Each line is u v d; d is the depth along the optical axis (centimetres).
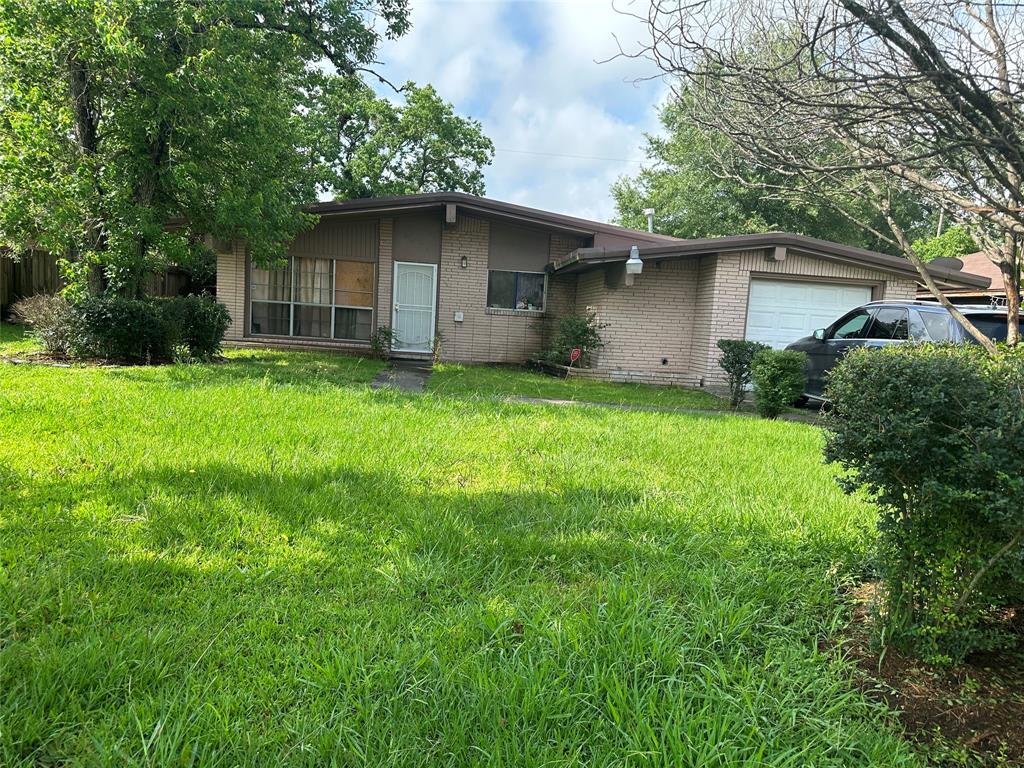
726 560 324
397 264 1442
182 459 441
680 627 247
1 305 1559
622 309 1298
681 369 1312
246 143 984
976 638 230
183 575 282
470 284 1464
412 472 456
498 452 533
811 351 1014
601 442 592
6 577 261
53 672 205
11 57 844
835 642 257
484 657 227
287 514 358
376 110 2612
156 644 226
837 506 415
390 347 1420
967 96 222
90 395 641
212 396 668
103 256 917
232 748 180
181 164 938
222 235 1123
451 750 184
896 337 859
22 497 354
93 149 953
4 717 183
